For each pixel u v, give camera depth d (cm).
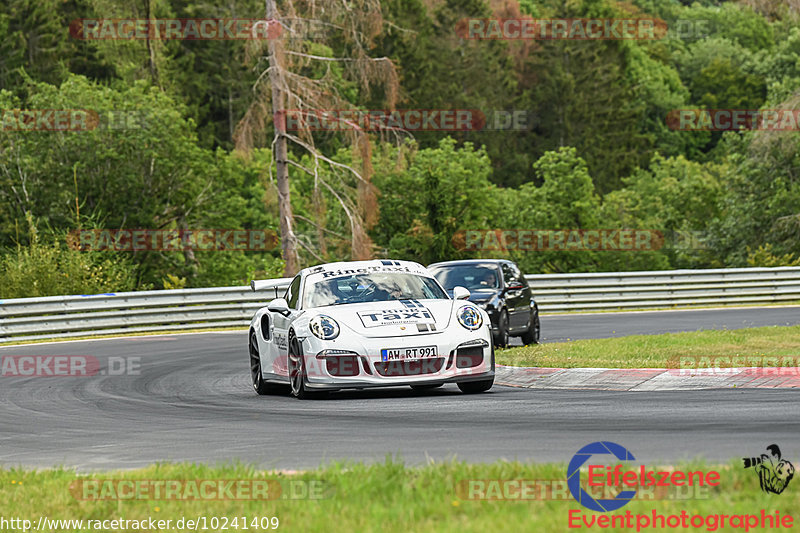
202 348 7944
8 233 16250
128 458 3209
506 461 2655
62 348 8062
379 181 16775
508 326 7025
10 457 3347
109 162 16888
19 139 16862
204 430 3731
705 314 10500
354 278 4909
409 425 3572
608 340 6612
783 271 12338
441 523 2022
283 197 12975
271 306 4791
